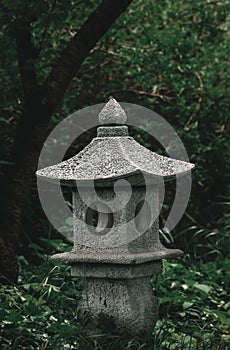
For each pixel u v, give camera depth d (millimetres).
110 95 9211
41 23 6773
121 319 5164
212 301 6688
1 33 7691
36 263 8070
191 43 9375
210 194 9516
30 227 8359
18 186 6539
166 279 6875
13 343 5223
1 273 6352
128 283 5172
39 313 5484
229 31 10188
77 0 7809
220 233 8430
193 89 9445
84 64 8945
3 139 8023
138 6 9375
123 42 9172
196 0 9500
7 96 7969
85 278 5250
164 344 5434
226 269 7516
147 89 9336
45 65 7988
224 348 5359
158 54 9258
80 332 5258
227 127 9680
